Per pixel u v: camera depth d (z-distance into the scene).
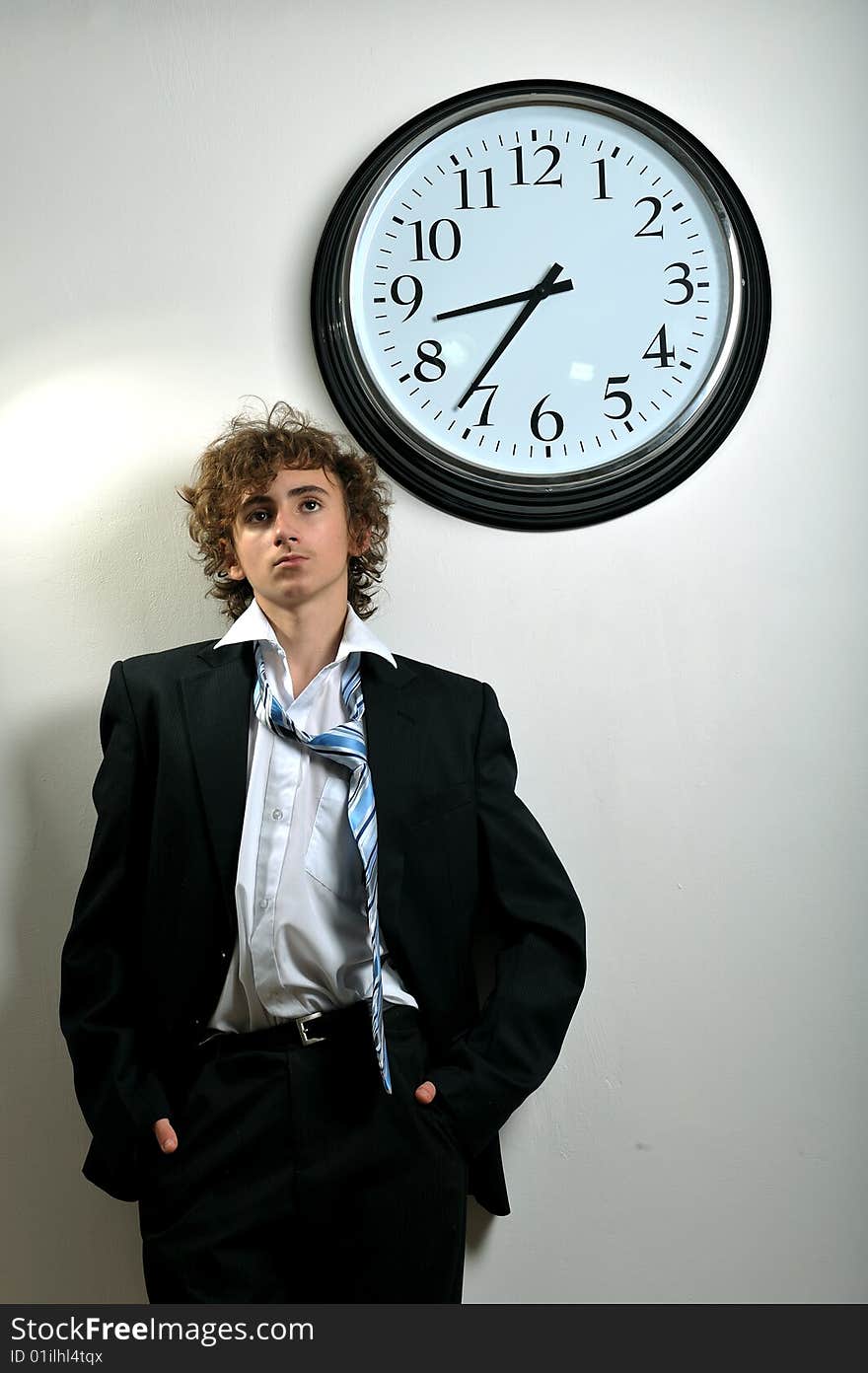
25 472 1.74
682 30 1.79
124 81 1.78
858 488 1.75
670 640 1.74
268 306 1.76
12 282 1.76
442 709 1.58
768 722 1.73
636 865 1.72
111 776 1.51
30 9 1.79
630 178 1.76
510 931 1.60
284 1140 1.42
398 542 1.73
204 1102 1.44
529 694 1.73
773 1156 1.69
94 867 1.51
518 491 1.72
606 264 1.75
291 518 1.53
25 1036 1.69
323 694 1.55
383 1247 1.42
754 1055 1.70
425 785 1.52
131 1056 1.46
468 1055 1.49
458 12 1.80
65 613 1.73
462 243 1.75
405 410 1.74
